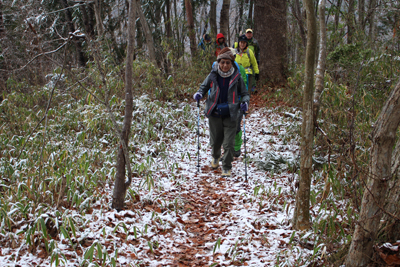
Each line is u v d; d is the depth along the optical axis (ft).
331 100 16.19
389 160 6.74
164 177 15.34
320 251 9.09
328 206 11.70
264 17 34.99
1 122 18.97
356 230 7.30
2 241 9.07
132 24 10.80
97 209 11.27
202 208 12.78
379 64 17.51
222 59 14.92
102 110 19.38
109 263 8.54
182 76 29.30
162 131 20.76
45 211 10.36
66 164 12.89
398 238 7.91
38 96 21.50
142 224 10.95
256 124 24.40
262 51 35.60
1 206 9.82
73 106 20.93
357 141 13.60
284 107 25.93
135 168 14.38
